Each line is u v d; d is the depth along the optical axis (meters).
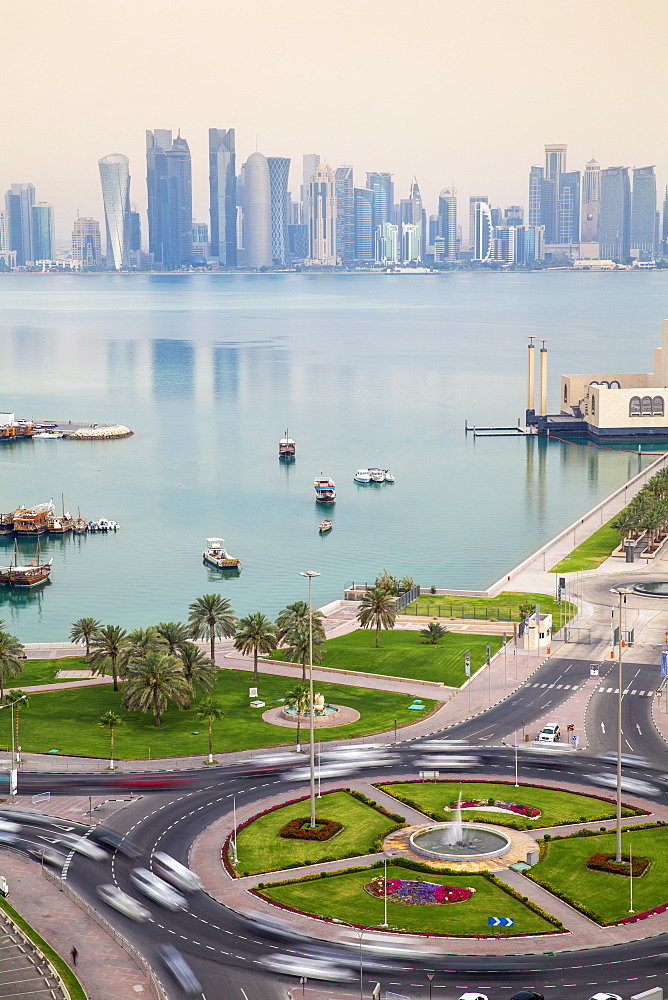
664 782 185.12
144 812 176.00
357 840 165.12
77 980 129.50
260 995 126.38
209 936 139.12
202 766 194.75
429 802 177.75
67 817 174.50
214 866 157.62
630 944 136.25
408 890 149.75
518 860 158.12
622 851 160.38
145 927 141.38
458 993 125.88
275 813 174.62
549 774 189.00
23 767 195.12
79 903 147.38
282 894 149.50
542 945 136.25
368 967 131.62
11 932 140.75
